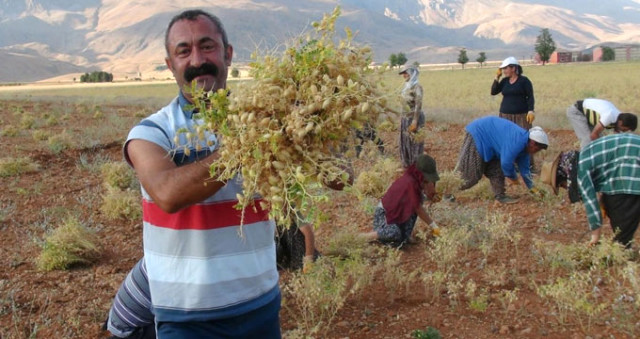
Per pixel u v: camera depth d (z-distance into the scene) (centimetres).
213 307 274
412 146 979
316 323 499
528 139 801
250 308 283
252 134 220
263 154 224
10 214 838
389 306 536
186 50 271
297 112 223
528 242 690
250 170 222
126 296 339
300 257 593
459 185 865
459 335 477
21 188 964
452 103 2591
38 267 641
